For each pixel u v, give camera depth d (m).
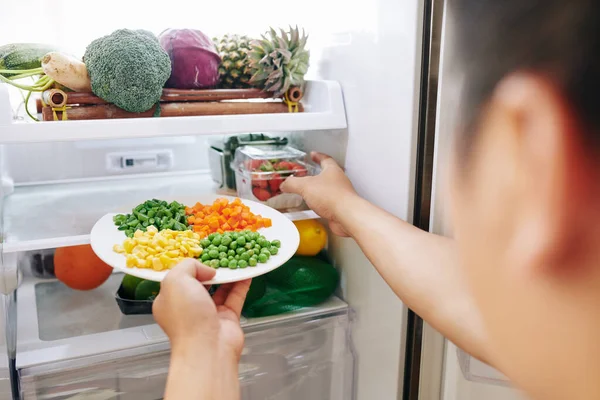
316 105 1.06
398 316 0.89
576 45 0.45
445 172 0.71
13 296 1.02
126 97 0.88
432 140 0.80
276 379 1.02
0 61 0.90
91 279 1.12
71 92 0.89
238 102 1.00
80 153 1.28
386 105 0.88
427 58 0.78
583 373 0.47
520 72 0.51
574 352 0.47
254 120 0.95
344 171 1.04
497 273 0.56
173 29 0.99
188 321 0.62
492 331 0.58
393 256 0.76
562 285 0.47
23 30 1.17
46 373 0.85
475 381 0.73
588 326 0.46
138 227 0.88
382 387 0.96
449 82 0.67
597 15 0.43
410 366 0.89
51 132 0.84
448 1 0.67
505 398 0.64
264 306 1.00
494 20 0.56
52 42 1.19
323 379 1.06
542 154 0.49
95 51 0.88
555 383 0.50
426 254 0.73
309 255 1.10
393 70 0.85
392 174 0.88
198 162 1.38
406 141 0.83
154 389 0.93
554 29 0.47
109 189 1.22
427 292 0.70
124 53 0.86
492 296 0.57
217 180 1.22
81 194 1.18
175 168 1.36
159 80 0.90
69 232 0.93
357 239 0.85
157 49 0.91
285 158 1.06
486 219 0.58
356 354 1.06
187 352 0.60
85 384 0.88
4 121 0.81
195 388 0.57
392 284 0.76
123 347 0.91
